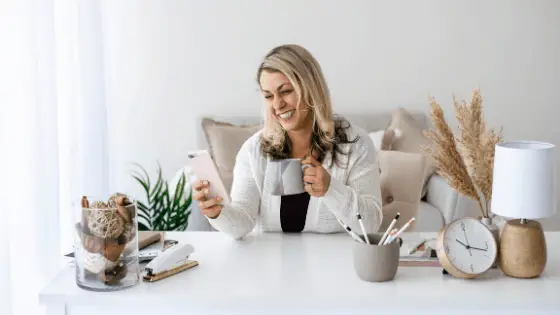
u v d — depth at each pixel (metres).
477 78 4.62
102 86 3.68
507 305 1.76
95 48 3.60
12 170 2.49
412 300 1.77
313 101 2.25
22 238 2.55
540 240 1.90
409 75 4.61
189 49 4.55
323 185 2.10
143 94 4.59
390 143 4.24
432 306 1.77
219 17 4.54
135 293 1.80
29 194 2.59
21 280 2.53
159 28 4.54
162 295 1.79
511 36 4.59
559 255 2.12
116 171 4.63
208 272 1.96
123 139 4.62
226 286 1.85
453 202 3.76
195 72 4.58
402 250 2.13
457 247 1.91
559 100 4.64
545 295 1.79
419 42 4.58
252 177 2.40
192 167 2.19
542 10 4.56
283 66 2.21
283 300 1.78
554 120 4.66
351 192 2.20
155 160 4.64
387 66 4.60
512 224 1.92
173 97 4.59
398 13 4.55
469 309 1.79
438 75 4.61
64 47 3.12
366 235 1.90
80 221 1.81
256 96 4.60
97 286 1.81
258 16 4.54
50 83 2.72
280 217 2.37
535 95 4.64
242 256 2.11
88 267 1.81
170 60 4.56
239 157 2.45
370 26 4.56
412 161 3.03
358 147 2.37
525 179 1.84
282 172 2.07
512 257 1.90
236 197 2.39
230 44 4.56
